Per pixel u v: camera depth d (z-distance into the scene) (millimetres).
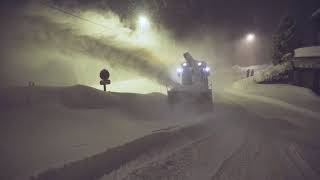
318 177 7785
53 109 12383
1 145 8000
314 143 12320
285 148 10945
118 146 8719
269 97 30312
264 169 8172
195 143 10859
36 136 9094
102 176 7203
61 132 9828
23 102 12625
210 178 7266
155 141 10148
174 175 7406
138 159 8547
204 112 18531
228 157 9188
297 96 30141
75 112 12609
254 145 11141
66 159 7383
